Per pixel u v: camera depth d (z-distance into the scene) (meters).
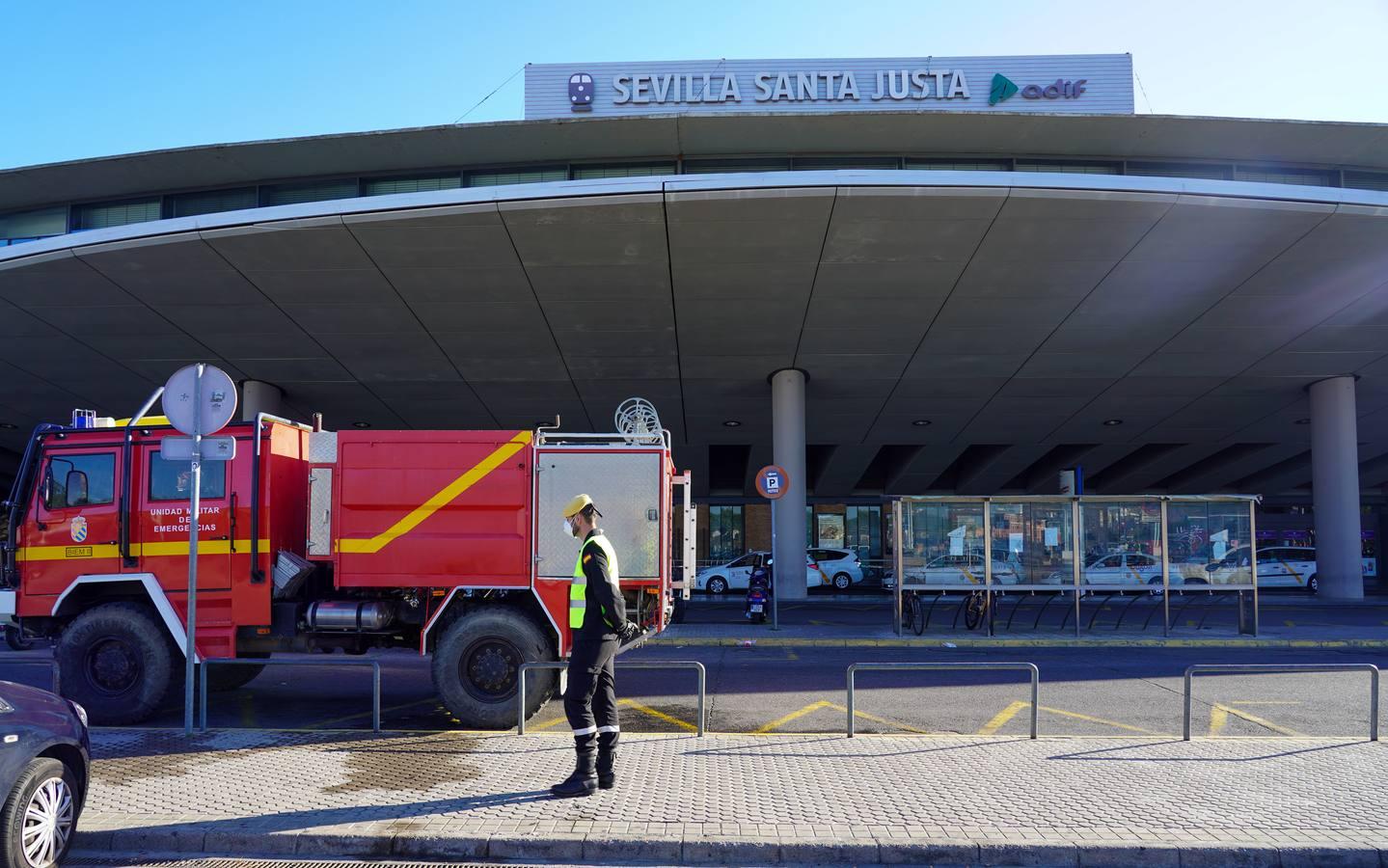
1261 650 14.70
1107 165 23.44
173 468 8.77
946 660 13.41
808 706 9.59
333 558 8.54
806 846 4.94
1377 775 6.29
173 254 18.69
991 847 4.94
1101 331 22.62
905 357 24.50
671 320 22.06
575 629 6.02
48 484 8.84
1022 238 18.44
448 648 8.16
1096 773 6.34
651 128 22.00
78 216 25.06
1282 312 21.53
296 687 10.73
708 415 30.41
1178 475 43.16
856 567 33.16
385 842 5.05
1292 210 17.22
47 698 4.93
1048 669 12.22
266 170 23.69
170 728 7.84
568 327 22.38
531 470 8.51
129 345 22.97
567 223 18.03
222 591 8.62
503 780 6.12
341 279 19.84
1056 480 42.22
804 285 20.31
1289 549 33.19
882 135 22.33
